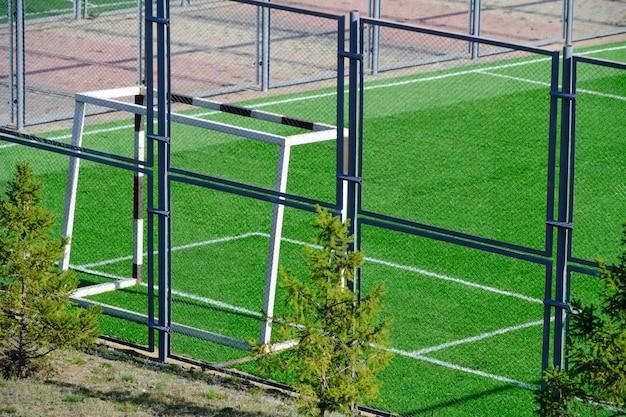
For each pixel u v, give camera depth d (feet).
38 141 59.93
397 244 72.23
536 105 98.73
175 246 71.31
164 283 55.21
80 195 78.74
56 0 126.52
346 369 46.98
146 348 57.06
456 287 66.18
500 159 86.38
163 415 48.91
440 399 53.88
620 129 90.94
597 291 65.51
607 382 42.70
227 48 115.75
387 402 53.47
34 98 99.30
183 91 103.50
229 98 102.63
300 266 68.85
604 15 129.80
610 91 101.71
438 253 70.90
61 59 110.32
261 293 65.05
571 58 44.09
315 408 46.75
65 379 52.85
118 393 51.31
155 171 81.15
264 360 47.57
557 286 46.01
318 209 45.83
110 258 69.56
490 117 95.40
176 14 125.08
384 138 90.22
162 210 54.34
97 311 53.42
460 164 85.40
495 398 54.03
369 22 48.06
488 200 79.25
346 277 46.26
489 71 110.52
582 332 43.21
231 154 87.15
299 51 115.75
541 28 125.90
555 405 43.60
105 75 106.73
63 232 63.93
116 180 81.41
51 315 51.80
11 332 54.80
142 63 106.83
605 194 78.64
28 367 53.31
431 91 103.50
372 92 103.14
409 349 58.70
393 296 64.90
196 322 61.36
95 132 92.27
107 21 122.01
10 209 52.37
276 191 51.90
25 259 52.31
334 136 55.01
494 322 61.98
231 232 73.67
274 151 87.92
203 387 53.06
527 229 74.84
